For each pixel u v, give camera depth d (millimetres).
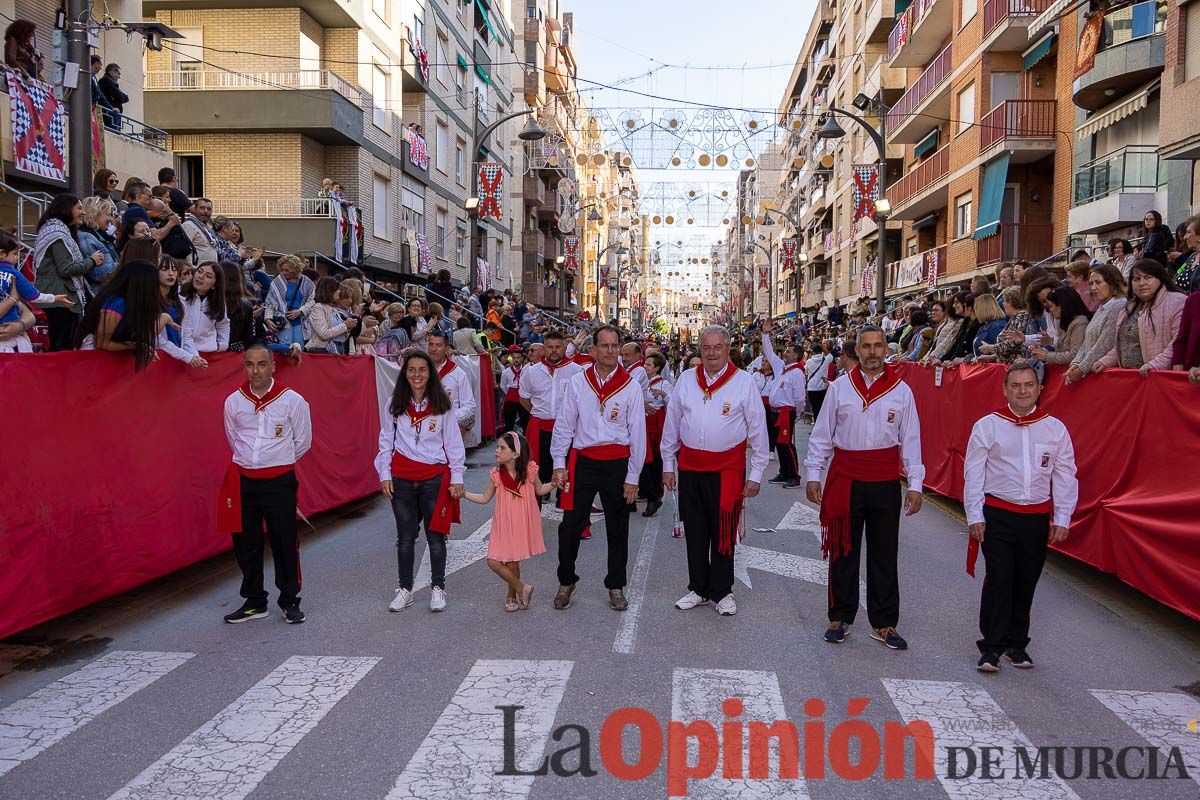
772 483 12820
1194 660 5457
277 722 4387
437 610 6406
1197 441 5801
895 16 33031
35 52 11492
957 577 7492
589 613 6379
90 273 7617
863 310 24453
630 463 6418
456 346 16609
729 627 6047
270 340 9672
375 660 5320
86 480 6027
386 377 11992
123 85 15578
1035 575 5207
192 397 7301
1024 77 22531
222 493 6012
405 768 3891
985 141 22562
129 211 8500
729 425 6285
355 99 22531
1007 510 5215
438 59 29812
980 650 5336
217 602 6625
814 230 51906
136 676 5051
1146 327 6652
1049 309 8320
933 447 11688
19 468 5449
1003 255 21812
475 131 22125
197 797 3637
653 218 37719
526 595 6438
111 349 6238
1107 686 5008
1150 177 17109
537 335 21500
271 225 20219
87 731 4301
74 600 5910
